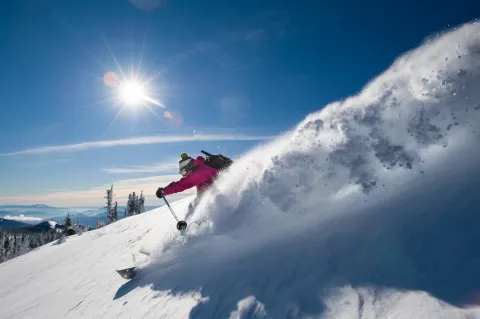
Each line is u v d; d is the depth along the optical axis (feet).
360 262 7.30
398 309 5.47
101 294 15.14
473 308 4.82
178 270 12.34
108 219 168.76
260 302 7.56
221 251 11.69
